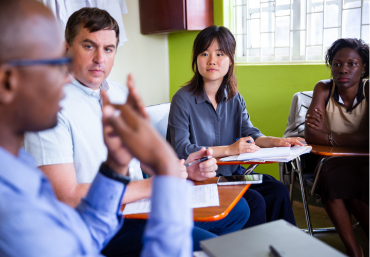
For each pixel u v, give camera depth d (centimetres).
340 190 195
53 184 116
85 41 132
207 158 142
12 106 47
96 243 70
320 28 302
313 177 226
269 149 180
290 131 262
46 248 43
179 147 191
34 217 44
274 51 327
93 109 134
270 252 64
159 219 46
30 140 116
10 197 44
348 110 222
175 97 203
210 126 206
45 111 49
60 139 119
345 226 195
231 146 180
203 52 196
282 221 77
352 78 215
